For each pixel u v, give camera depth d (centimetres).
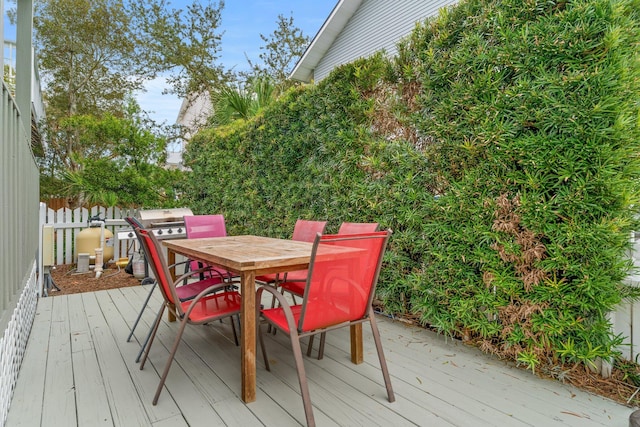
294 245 258
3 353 160
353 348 224
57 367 219
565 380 199
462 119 247
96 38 1043
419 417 163
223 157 575
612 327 195
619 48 181
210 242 286
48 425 158
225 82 1247
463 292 249
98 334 279
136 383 198
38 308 353
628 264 184
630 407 172
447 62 254
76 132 841
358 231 272
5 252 162
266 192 473
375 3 638
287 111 423
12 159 189
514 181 216
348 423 158
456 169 254
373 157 315
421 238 280
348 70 342
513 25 218
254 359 180
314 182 388
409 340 267
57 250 598
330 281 165
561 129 196
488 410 169
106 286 476
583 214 192
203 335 281
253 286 182
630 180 181
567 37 191
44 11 988
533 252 208
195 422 160
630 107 181
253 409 171
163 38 1130
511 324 223
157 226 486
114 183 579
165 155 680
